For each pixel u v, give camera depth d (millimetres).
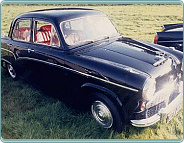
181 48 5793
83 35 4094
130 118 3244
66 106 4152
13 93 4758
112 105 3258
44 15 4172
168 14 14789
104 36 4340
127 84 3062
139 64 3381
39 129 3539
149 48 4090
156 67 3367
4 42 5055
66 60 3680
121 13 15656
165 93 3428
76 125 3674
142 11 16500
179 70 3869
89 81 3414
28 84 5105
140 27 11180
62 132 3502
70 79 3701
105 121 3521
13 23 4867
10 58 4973
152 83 3076
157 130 3613
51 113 3934
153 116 3293
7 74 5594
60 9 4758
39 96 4598
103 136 3443
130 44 4188
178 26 6535
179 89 3791
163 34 5938
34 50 4227
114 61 3453
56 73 3920
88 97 3561
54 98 4492
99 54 3689
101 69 3293
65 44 3793
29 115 3924
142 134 3527
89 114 3811
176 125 3746
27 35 4484
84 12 4383
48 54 3949
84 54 3711
